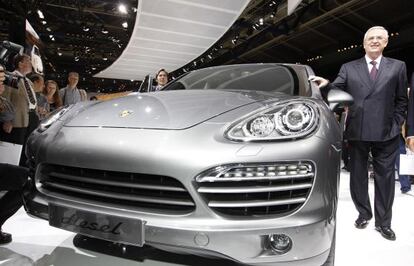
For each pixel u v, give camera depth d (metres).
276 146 1.21
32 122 3.37
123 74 16.97
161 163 1.18
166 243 1.17
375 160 2.30
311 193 1.21
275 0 10.41
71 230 1.32
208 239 1.14
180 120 1.35
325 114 1.41
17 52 3.37
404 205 3.15
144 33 9.63
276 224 1.16
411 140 2.14
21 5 7.07
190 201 1.19
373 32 2.25
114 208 1.24
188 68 18.81
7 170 1.69
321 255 1.25
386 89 2.22
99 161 1.26
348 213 2.81
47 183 1.42
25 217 2.36
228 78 2.28
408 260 1.85
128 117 1.45
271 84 2.04
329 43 12.88
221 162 1.17
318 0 10.55
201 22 8.58
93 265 1.65
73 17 11.92
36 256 1.74
